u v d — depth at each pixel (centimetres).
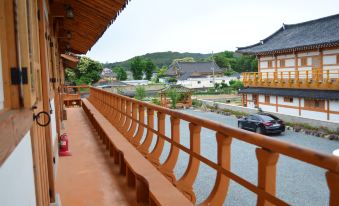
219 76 7719
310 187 1124
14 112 193
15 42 224
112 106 870
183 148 331
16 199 168
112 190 476
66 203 430
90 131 984
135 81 8106
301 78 2803
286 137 2100
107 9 605
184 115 319
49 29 623
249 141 198
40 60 365
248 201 995
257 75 3512
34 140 255
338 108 2370
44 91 366
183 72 7800
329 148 1719
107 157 666
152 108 448
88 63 4866
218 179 254
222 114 3353
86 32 931
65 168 591
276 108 3030
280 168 1364
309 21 3525
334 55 2575
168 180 365
